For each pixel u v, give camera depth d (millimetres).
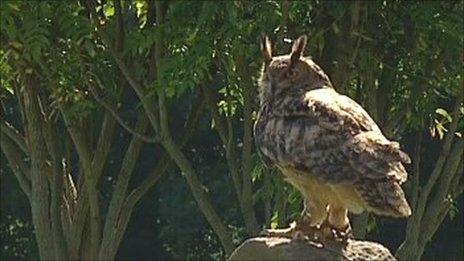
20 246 30422
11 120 21281
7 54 15180
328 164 9898
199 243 30203
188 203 30078
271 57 10828
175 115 26750
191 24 14867
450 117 16328
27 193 17453
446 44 15328
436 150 24062
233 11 14266
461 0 15531
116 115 16438
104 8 16250
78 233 16984
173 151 16234
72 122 16297
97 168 16734
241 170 17844
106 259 16828
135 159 16719
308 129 10047
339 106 10094
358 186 9773
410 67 15984
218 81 18797
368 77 15836
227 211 28562
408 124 17000
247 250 10641
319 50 15445
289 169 10242
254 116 15633
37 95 16609
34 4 15016
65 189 17297
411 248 16641
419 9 15211
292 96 10352
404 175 9820
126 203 17078
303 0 14703
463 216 26109
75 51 15742
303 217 10531
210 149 29266
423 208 16641
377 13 15602
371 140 9875
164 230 30500
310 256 10398
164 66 14750
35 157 16844
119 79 16484
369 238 24312
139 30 15492
